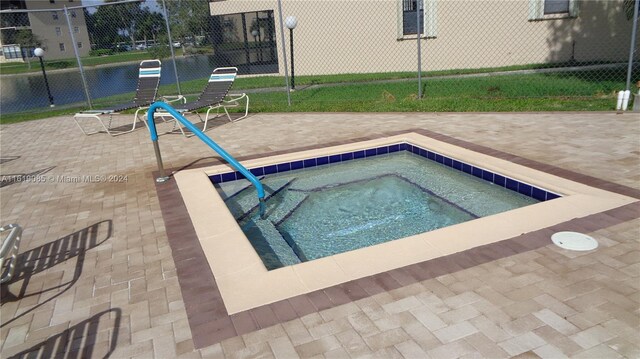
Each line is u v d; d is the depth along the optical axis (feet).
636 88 26.22
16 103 49.01
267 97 35.35
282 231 13.56
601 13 43.06
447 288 8.21
